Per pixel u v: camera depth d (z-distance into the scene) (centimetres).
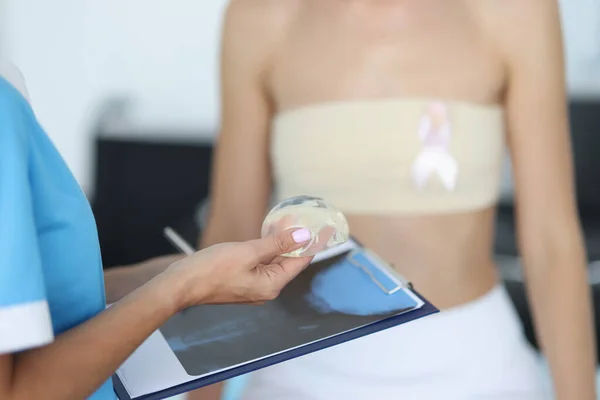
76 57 199
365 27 129
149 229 196
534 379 127
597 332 175
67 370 78
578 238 128
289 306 99
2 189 75
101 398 85
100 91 203
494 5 127
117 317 80
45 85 202
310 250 87
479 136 128
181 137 197
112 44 198
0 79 77
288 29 132
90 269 83
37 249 76
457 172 127
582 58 184
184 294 82
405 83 128
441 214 129
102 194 196
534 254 129
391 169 128
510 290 177
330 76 130
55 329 83
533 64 126
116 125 199
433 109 127
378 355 124
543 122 127
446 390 123
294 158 131
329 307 98
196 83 200
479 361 125
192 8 193
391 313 96
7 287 75
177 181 194
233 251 84
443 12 129
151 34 196
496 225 184
